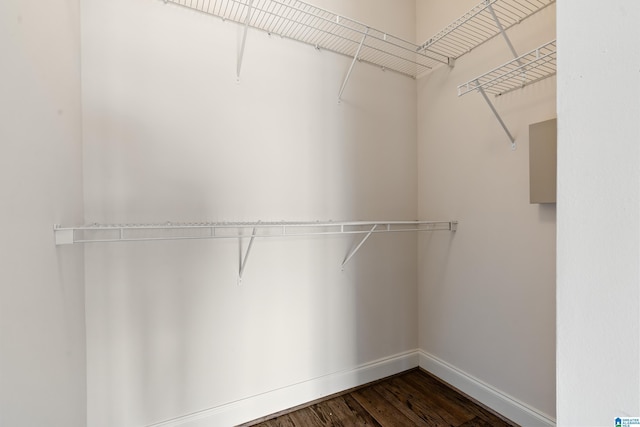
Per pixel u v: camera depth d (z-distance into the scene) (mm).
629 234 318
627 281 320
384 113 1886
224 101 1415
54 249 794
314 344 1675
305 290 1644
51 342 752
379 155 1872
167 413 1322
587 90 346
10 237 539
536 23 1355
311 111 1640
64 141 906
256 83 1487
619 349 327
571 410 365
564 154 366
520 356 1452
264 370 1534
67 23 950
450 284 1806
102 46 1180
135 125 1241
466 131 1693
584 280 352
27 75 623
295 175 1597
